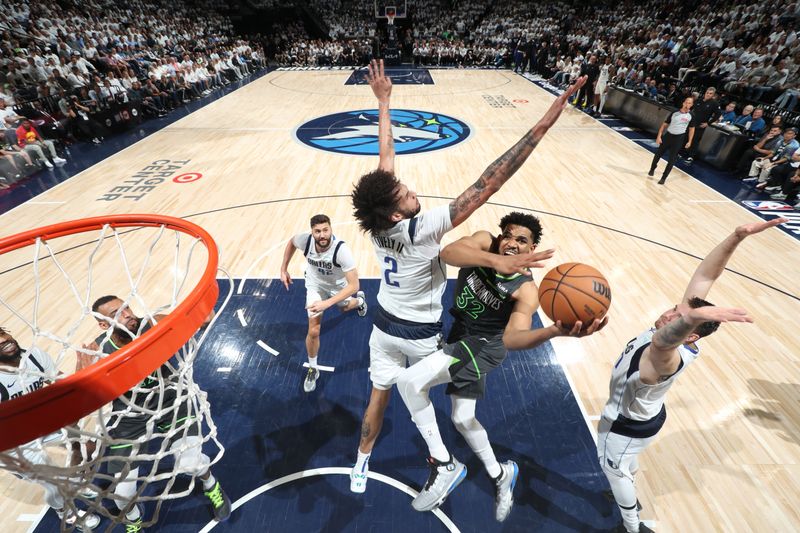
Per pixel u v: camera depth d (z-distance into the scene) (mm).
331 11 28531
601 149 9898
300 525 2797
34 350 2662
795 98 9375
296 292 5059
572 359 4129
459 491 3010
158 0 21938
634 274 5391
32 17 14164
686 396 3730
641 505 2908
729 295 5043
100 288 5062
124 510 2023
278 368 4039
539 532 2775
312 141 10430
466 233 6359
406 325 2348
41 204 7227
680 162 9086
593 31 21031
